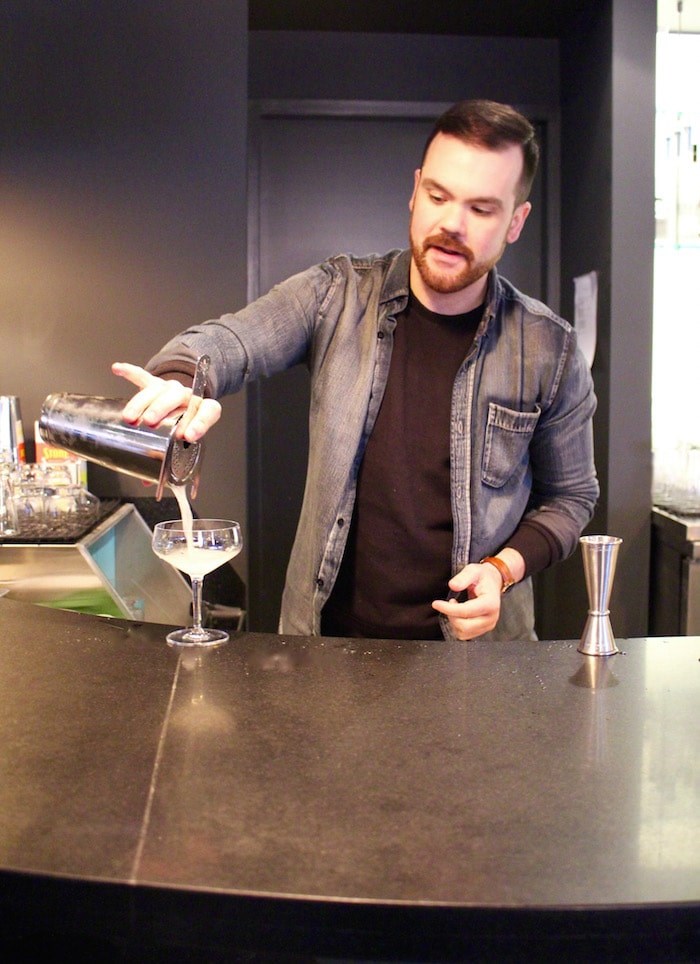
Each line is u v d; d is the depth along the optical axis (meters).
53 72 2.65
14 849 0.84
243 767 1.01
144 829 0.87
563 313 3.41
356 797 0.94
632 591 2.94
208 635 1.47
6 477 2.15
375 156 3.41
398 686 1.26
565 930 0.77
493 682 1.28
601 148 2.91
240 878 0.80
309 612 1.90
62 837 0.86
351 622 1.92
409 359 1.89
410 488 1.87
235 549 1.44
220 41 2.65
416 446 1.87
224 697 1.21
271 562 3.51
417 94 3.36
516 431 1.90
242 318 1.84
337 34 3.33
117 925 0.80
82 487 2.44
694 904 0.77
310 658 1.38
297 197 3.41
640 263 2.84
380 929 0.77
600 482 3.00
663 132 2.96
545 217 3.45
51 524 2.22
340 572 1.93
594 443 3.07
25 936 0.96
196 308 2.72
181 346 1.63
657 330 3.02
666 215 2.97
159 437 1.35
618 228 2.83
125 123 2.67
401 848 0.85
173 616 2.36
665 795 0.95
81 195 2.68
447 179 1.69
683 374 3.03
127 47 2.65
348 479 1.86
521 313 1.92
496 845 0.85
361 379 1.87
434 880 0.80
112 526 2.28
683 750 1.06
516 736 1.10
